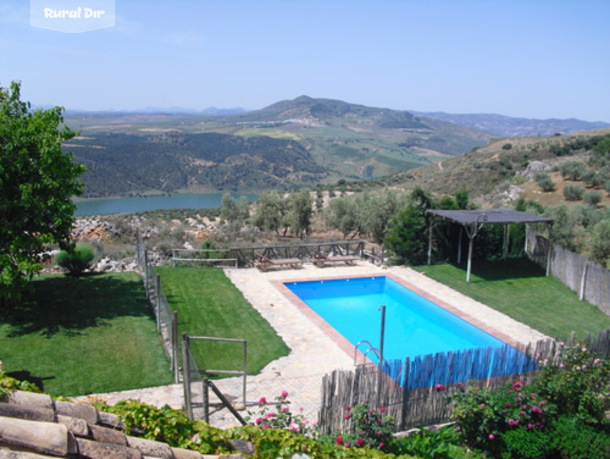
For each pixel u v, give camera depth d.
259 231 34.81
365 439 7.20
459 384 8.56
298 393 9.27
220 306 14.18
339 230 34.97
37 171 11.77
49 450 2.45
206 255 19.27
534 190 44.66
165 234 27.30
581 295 15.80
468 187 58.88
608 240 19.86
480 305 15.21
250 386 9.48
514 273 18.58
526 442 7.68
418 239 20.00
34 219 11.72
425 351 12.90
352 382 7.77
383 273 18.66
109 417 3.33
